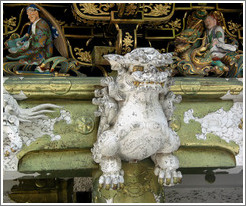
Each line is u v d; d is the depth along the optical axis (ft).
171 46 11.44
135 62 8.21
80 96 9.65
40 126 9.52
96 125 9.68
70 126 9.62
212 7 11.48
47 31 10.12
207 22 10.85
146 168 9.61
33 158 9.52
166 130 8.57
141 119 8.45
